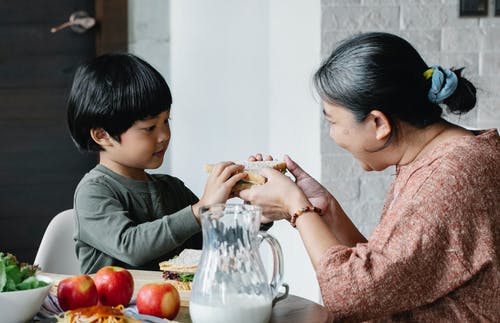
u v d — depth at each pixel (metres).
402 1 2.69
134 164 1.73
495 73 2.76
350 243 1.56
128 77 1.69
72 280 1.21
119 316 1.11
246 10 3.02
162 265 1.36
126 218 1.63
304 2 2.75
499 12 2.75
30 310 1.15
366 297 1.20
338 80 1.29
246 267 1.14
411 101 1.28
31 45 2.98
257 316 1.13
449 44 2.73
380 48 1.28
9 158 2.99
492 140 1.28
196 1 3.04
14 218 3.02
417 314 1.25
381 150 1.33
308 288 2.84
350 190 2.72
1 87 2.96
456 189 1.21
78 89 1.73
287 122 2.89
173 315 1.23
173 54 3.07
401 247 1.20
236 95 3.07
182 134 3.09
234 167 1.58
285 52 2.88
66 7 3.01
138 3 3.04
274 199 1.38
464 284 1.22
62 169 3.06
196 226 1.59
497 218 1.22
